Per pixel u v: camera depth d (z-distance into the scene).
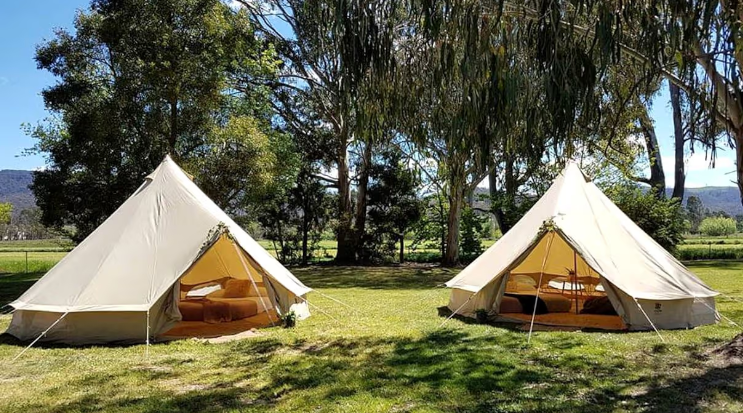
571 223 8.23
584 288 10.92
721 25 4.89
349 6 5.43
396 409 4.30
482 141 5.41
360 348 6.52
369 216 24.31
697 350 6.20
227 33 14.36
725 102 5.73
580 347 6.42
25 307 6.97
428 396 4.59
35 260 24.95
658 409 4.21
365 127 6.58
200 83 13.80
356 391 4.77
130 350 6.54
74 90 14.40
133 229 7.73
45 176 15.24
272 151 17.83
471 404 4.38
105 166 14.84
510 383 4.96
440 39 5.84
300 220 24.08
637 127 17.44
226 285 10.26
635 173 20.11
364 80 6.12
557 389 4.77
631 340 6.82
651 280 7.72
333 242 28.36
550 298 9.05
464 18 5.27
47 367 5.76
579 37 5.49
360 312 9.53
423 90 6.38
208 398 4.66
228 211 16.80
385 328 7.84
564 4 5.36
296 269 21.45
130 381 5.23
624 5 4.85
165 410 4.36
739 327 7.63
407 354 6.14
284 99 22.58
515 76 5.06
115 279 7.16
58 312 6.80
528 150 5.33
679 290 7.64
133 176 14.74
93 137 13.91
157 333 7.16
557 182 9.20
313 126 23.36
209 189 14.66
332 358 6.04
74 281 7.20
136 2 13.40
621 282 7.59
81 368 5.72
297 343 6.91
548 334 7.25
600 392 4.67
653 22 4.79
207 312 8.48
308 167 23.58
